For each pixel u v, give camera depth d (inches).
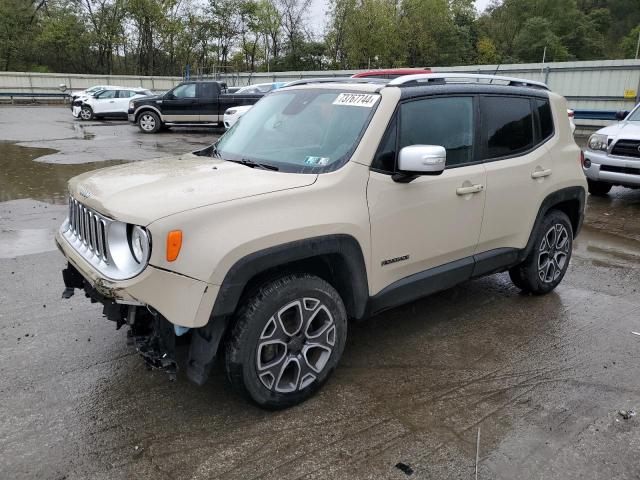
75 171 446.3
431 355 154.6
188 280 105.3
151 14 2133.4
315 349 130.9
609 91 870.4
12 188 371.2
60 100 1514.5
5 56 2059.5
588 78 885.2
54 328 163.6
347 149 133.4
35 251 236.2
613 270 234.8
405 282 144.8
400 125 139.8
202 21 2220.7
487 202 161.5
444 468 108.7
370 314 139.6
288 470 107.2
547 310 187.9
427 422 123.6
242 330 114.6
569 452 114.3
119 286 106.7
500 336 167.2
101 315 173.2
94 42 2108.8
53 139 684.1
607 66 863.1
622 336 169.2
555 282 200.1
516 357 154.5
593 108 884.6
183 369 141.5
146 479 103.9
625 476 107.7
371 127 135.0
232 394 132.0
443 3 2110.0
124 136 745.0
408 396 133.8
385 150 135.9
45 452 110.3
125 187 122.7
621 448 116.0
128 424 120.0
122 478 103.9
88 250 123.7
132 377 138.3
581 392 137.1
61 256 230.2
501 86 172.2
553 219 190.9
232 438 116.1
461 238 156.6
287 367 125.9
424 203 143.2
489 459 111.6
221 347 118.9
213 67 2272.4
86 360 145.8
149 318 120.6
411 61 2082.9
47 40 2028.8
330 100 150.3
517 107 175.3
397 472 107.4
